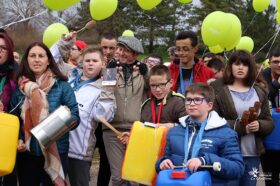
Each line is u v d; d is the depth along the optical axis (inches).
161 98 184.4
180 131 152.1
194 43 212.4
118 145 197.0
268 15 880.3
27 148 163.0
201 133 147.3
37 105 161.8
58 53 210.1
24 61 171.0
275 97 219.6
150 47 971.9
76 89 196.1
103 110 186.7
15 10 685.9
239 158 144.9
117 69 200.4
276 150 200.4
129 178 164.1
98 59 197.2
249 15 905.5
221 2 971.9
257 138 182.2
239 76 182.7
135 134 165.6
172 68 218.7
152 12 966.4
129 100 197.9
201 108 148.6
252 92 184.5
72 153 187.0
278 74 229.6
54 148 163.2
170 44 971.3
